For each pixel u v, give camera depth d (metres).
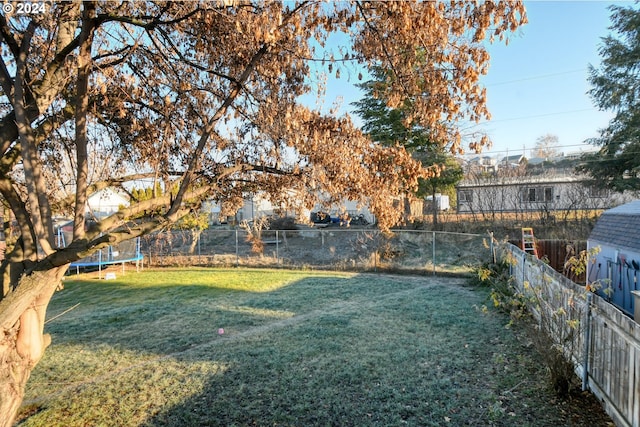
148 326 8.19
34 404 4.82
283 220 23.27
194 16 3.49
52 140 4.41
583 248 13.85
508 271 11.11
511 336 6.78
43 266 2.94
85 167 3.07
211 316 8.80
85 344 7.11
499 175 23.53
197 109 4.40
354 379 5.22
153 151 4.29
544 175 23.17
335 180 3.77
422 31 3.04
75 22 3.67
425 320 8.02
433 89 3.33
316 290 11.50
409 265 15.20
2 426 2.92
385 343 6.62
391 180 3.94
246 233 22.11
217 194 4.86
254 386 5.11
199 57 4.24
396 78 3.54
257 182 4.73
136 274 15.45
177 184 4.03
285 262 17.11
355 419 4.25
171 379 5.42
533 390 4.79
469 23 2.95
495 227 19.28
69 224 13.30
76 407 4.70
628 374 3.74
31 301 2.97
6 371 2.95
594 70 18.48
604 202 19.75
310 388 5.00
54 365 6.09
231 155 4.64
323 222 25.78
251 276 14.34
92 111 3.99
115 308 10.02
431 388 4.91
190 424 4.26
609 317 4.18
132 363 6.12
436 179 19.27
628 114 17.67
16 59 3.19
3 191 3.25
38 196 2.95
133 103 4.30
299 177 4.07
